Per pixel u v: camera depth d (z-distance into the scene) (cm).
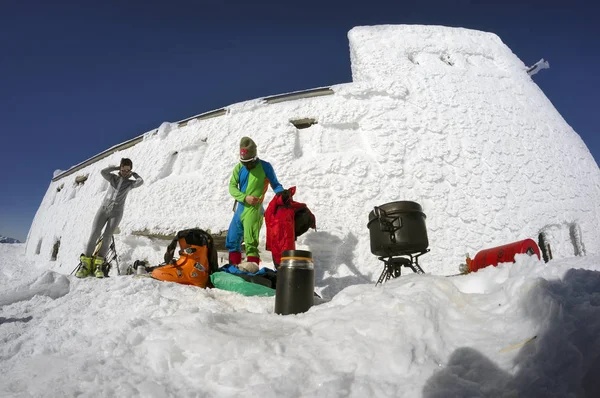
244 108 706
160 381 140
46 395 132
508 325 146
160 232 645
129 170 521
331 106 648
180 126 822
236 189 434
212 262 381
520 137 631
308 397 122
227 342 160
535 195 577
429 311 155
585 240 579
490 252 388
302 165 600
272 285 360
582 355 121
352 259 519
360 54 715
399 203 350
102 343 175
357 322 162
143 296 269
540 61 751
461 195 552
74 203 1025
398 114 616
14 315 252
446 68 695
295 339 163
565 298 149
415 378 126
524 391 114
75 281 325
